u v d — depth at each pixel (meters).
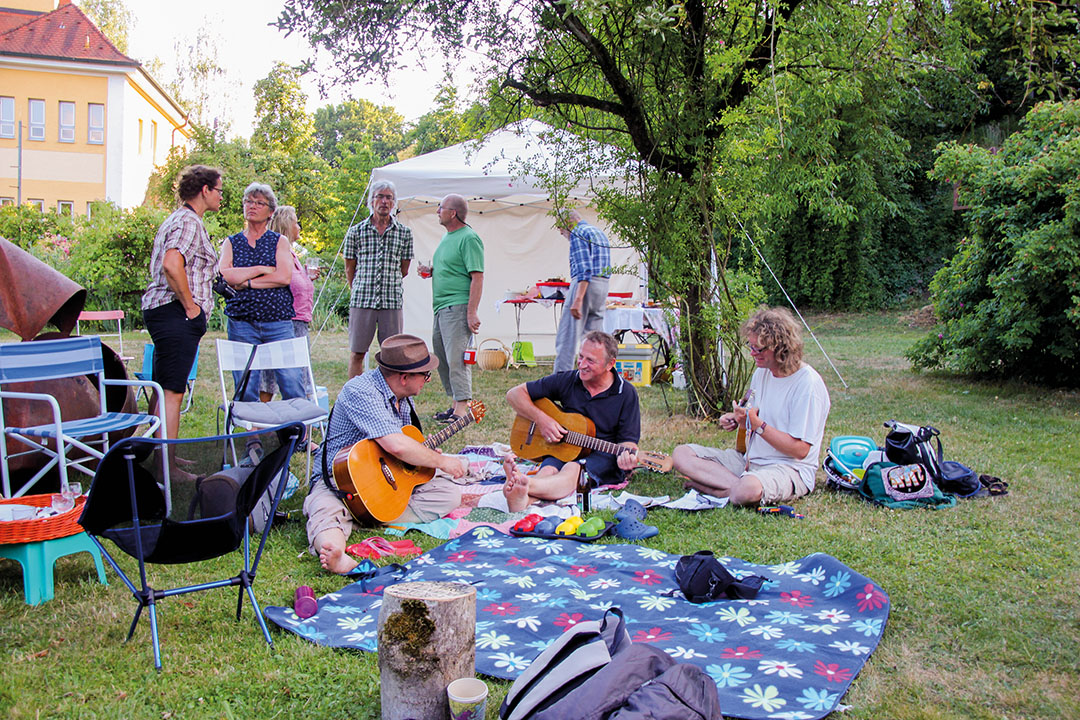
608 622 2.28
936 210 20.11
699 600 3.19
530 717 1.97
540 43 6.05
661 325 9.38
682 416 7.35
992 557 3.69
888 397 8.41
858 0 6.36
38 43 26.94
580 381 4.95
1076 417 7.20
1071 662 2.70
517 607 3.15
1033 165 8.25
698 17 6.09
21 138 25.73
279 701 2.46
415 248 12.57
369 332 7.13
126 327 16.34
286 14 5.14
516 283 12.77
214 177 4.90
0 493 4.11
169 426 4.84
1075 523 4.21
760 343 4.57
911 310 19.16
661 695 1.90
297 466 5.36
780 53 6.09
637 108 6.35
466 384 7.07
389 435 4.14
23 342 4.00
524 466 5.35
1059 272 8.20
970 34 6.73
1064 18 6.18
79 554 3.76
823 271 19.83
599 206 6.97
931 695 2.49
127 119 28.08
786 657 2.67
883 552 3.77
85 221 18.91
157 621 2.99
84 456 4.95
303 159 31.67
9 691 2.49
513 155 10.18
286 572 3.58
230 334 5.72
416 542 4.07
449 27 5.55
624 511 4.30
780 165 7.23
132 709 2.40
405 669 2.18
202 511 2.79
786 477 4.55
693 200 6.57
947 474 4.73
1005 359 9.15
